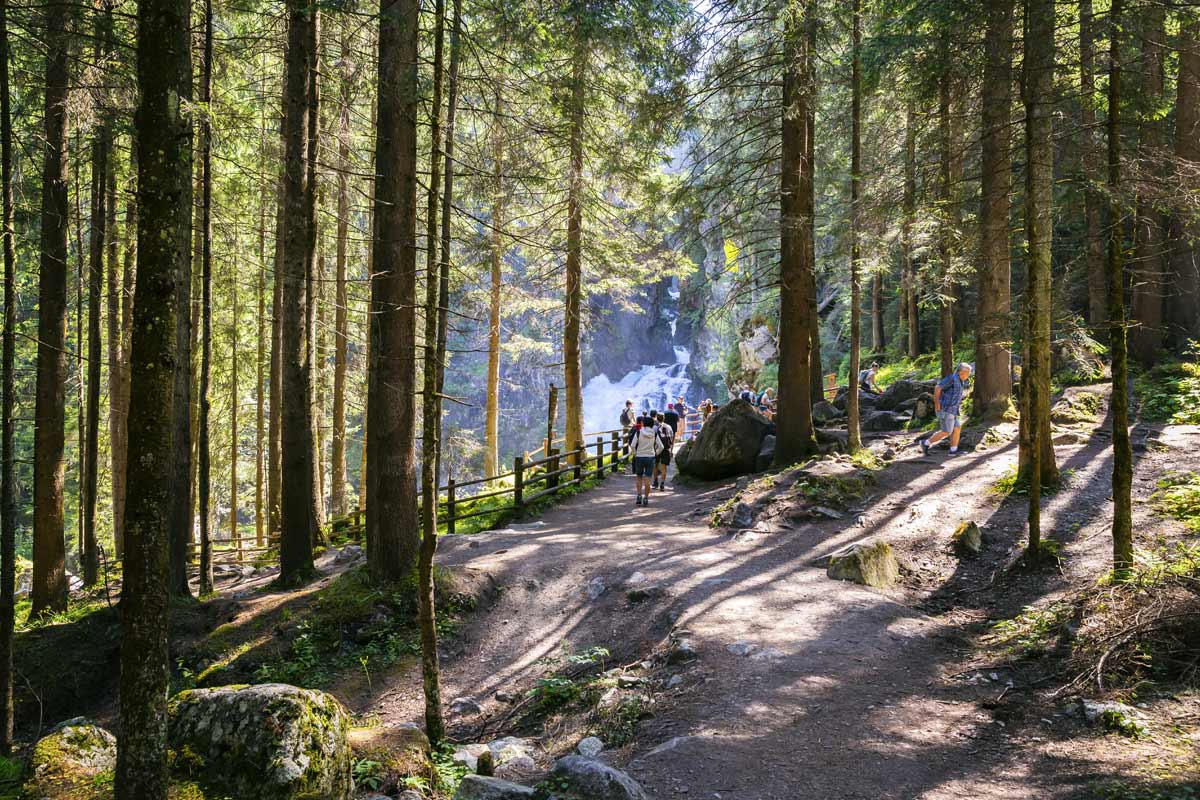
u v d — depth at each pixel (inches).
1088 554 338.6
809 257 594.2
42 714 361.1
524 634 359.9
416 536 400.8
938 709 233.6
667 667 284.5
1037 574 338.0
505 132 476.1
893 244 524.4
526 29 338.3
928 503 450.9
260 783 159.6
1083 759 189.9
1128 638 241.0
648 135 611.2
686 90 580.1
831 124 782.5
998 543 382.9
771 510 471.5
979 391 629.6
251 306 947.3
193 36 469.4
